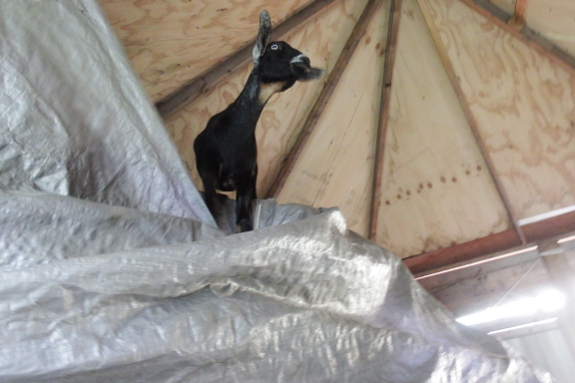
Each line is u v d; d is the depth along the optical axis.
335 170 4.09
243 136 2.41
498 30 3.79
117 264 1.26
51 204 1.34
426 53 3.91
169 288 1.31
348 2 3.62
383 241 4.29
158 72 3.25
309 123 3.80
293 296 1.49
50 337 1.21
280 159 3.93
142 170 1.65
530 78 3.86
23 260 1.29
